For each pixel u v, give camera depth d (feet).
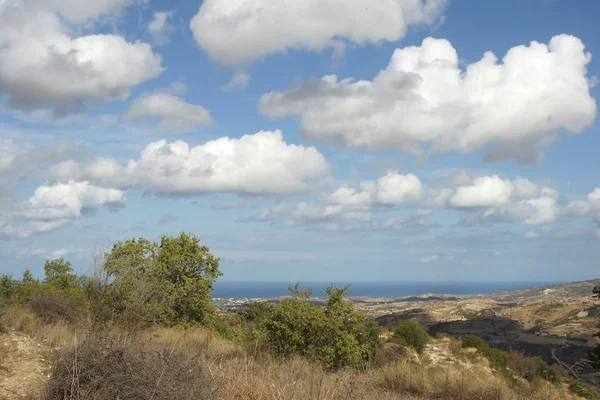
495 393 31.42
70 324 40.19
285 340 44.42
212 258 64.18
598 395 30.04
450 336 101.19
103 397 17.90
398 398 29.04
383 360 46.39
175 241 63.16
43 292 45.19
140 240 60.44
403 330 77.92
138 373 18.67
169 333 44.98
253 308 65.46
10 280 62.95
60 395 18.86
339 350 43.80
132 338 26.86
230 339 52.34
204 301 60.13
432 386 33.63
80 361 19.17
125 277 41.14
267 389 22.33
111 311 37.09
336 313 47.24
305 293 49.70
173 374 18.94
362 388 25.79
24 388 21.97
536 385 32.89
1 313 35.81
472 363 58.85
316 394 22.49
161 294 52.60
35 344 30.37
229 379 22.58
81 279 40.47
